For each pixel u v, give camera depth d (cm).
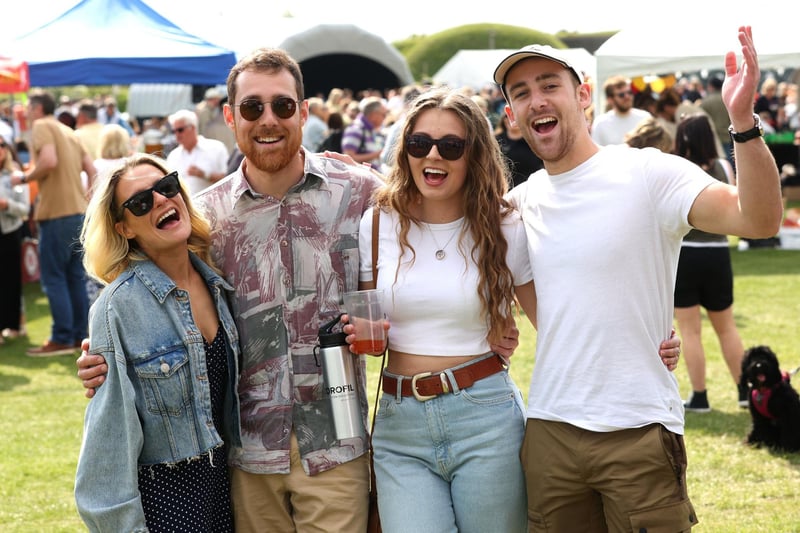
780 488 484
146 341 285
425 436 301
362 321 296
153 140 1324
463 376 299
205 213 318
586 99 305
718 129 1360
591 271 283
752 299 980
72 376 793
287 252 314
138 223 288
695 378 621
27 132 1321
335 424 302
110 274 297
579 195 290
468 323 302
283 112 305
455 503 304
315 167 319
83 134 1093
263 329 312
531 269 308
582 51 2359
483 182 301
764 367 532
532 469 298
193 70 1018
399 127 309
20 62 947
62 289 878
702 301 624
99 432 278
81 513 278
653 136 627
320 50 2258
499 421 300
